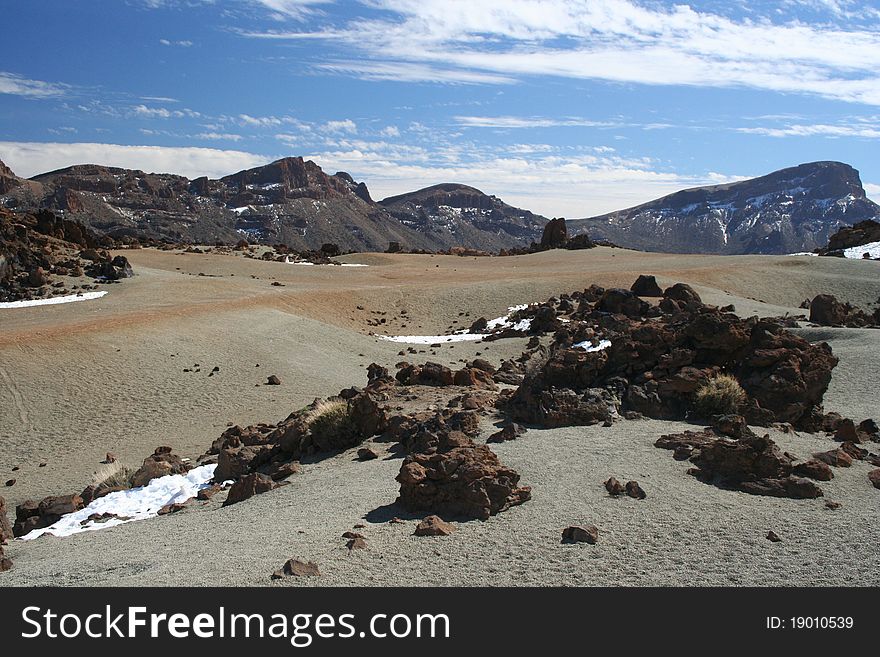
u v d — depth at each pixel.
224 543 15.41
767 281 90.00
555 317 63.69
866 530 15.16
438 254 147.62
